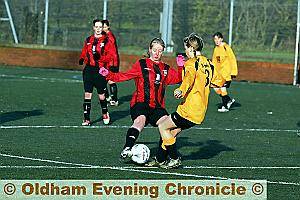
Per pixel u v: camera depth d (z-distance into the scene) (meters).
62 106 27.27
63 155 17.67
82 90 33.09
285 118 27.05
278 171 16.70
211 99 32.28
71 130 21.83
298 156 18.95
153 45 16.81
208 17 44.81
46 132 21.23
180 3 45.00
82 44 46.47
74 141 19.84
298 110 29.70
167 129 16.41
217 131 22.98
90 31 46.41
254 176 15.99
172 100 31.44
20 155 17.44
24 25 47.44
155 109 16.81
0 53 46.19
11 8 47.84
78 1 46.44
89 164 16.64
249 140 21.47
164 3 44.03
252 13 44.06
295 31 43.16
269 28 43.72
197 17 44.91
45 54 45.59
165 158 16.52
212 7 44.75
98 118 24.59
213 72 16.44
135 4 45.56
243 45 44.16
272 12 43.69
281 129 24.12
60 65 45.34
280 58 43.38
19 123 22.77
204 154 18.72
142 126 16.72
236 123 25.12
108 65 22.95
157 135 21.34
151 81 16.72
